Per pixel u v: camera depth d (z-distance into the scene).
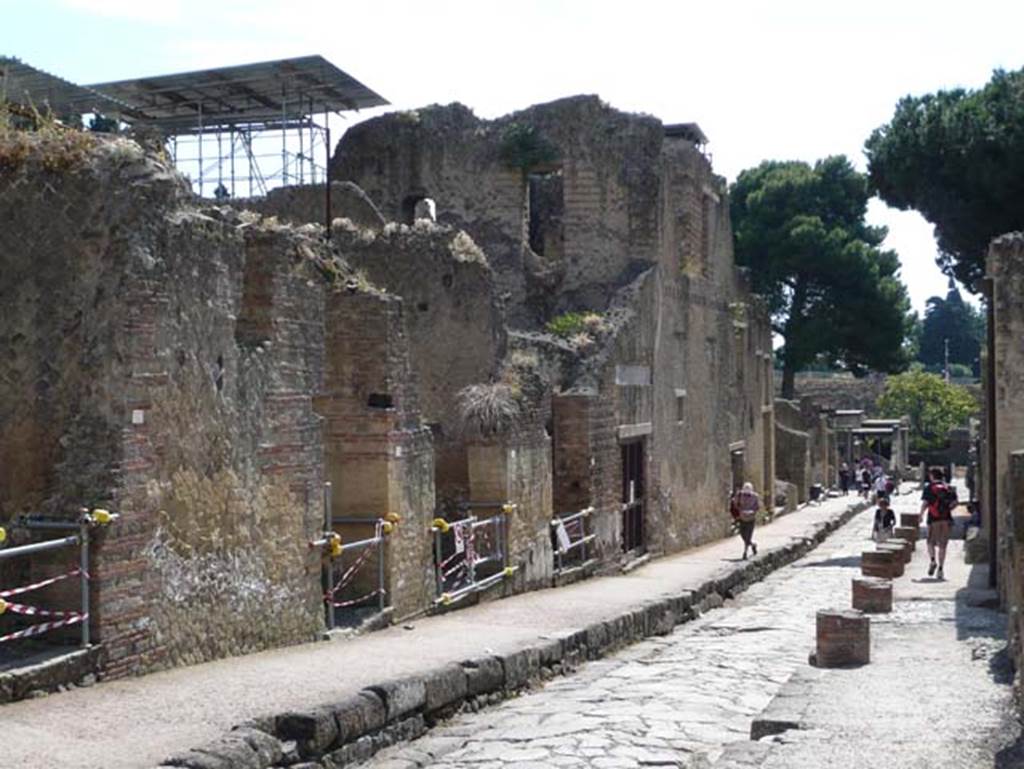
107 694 9.38
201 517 11.16
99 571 9.85
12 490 10.28
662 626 17.61
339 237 19.48
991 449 20.25
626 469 24.47
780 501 42.34
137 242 10.31
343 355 14.74
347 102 25.47
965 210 35.28
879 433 66.38
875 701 10.43
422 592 15.43
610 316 24.22
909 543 26.55
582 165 26.23
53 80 19.09
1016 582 9.91
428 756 9.68
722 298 32.59
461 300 19.48
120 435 10.11
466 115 26.75
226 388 11.56
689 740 10.17
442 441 19.22
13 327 10.39
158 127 24.31
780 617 19.16
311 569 12.98
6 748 7.70
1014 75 35.94
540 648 13.18
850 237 58.06
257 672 10.59
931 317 127.62
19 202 10.46
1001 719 9.55
